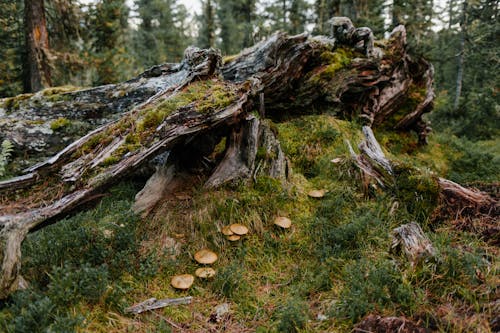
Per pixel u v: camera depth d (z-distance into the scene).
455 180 2.47
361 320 0.99
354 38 2.55
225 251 1.38
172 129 1.40
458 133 4.53
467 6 5.35
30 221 1.09
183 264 1.32
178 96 1.53
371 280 1.09
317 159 2.05
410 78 2.98
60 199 1.18
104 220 1.46
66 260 1.15
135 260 1.28
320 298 1.14
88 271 1.07
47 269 1.17
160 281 1.23
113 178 1.26
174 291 1.20
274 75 2.29
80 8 3.47
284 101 2.51
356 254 1.27
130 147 1.31
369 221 1.40
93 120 2.26
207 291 1.21
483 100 4.39
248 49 2.41
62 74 3.35
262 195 1.61
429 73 3.12
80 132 2.21
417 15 4.85
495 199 1.54
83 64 3.33
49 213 1.13
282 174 1.72
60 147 2.19
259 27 6.48
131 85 2.30
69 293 1.01
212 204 1.52
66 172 1.24
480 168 2.77
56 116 2.26
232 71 2.35
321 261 1.28
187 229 1.46
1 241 1.03
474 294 1.01
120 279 1.19
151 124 1.40
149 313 1.10
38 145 2.17
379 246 1.29
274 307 1.14
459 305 1.00
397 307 1.01
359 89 2.57
